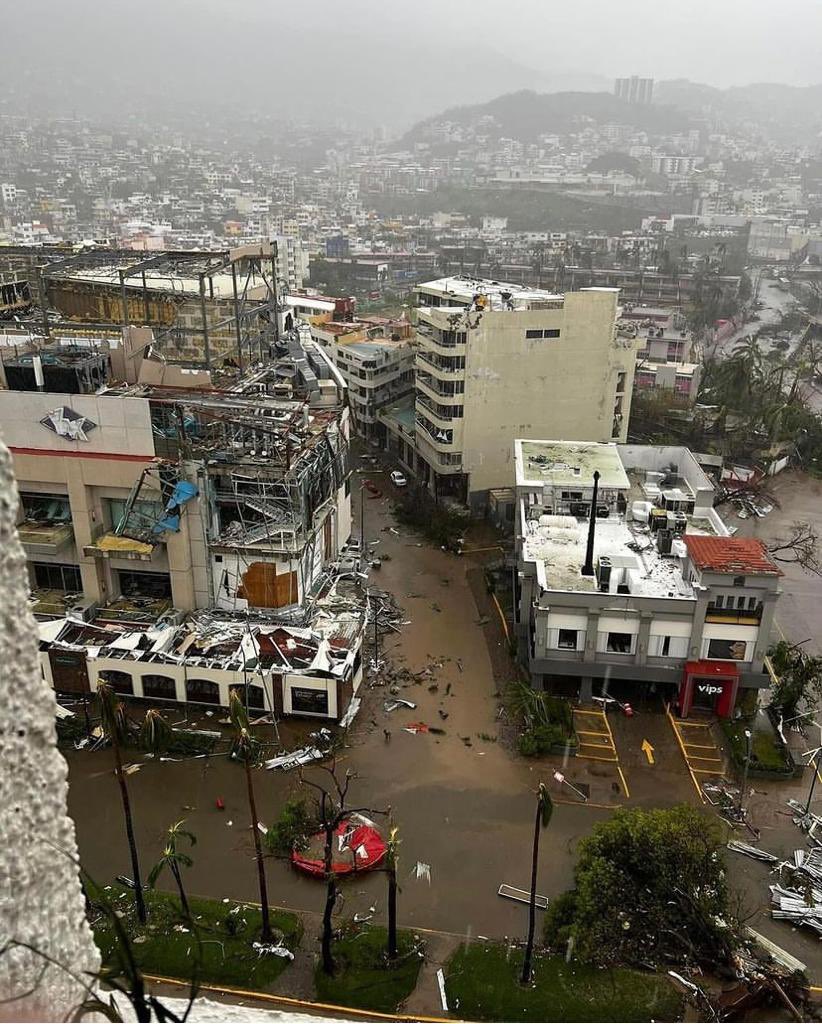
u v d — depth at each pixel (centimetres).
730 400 11531
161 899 3762
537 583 5147
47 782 830
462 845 4178
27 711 797
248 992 3328
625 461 6912
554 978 3400
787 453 10675
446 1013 3269
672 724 5088
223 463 5203
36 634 816
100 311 8188
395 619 6462
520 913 3778
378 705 5319
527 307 8450
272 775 4628
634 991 3334
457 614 6575
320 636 5247
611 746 4916
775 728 5088
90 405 5116
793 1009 3027
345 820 4253
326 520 6144
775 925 3766
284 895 3850
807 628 6581
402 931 3650
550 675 5300
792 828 4359
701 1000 3281
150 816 4325
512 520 8325
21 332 7725
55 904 841
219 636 5259
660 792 4588
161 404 5150
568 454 6762
